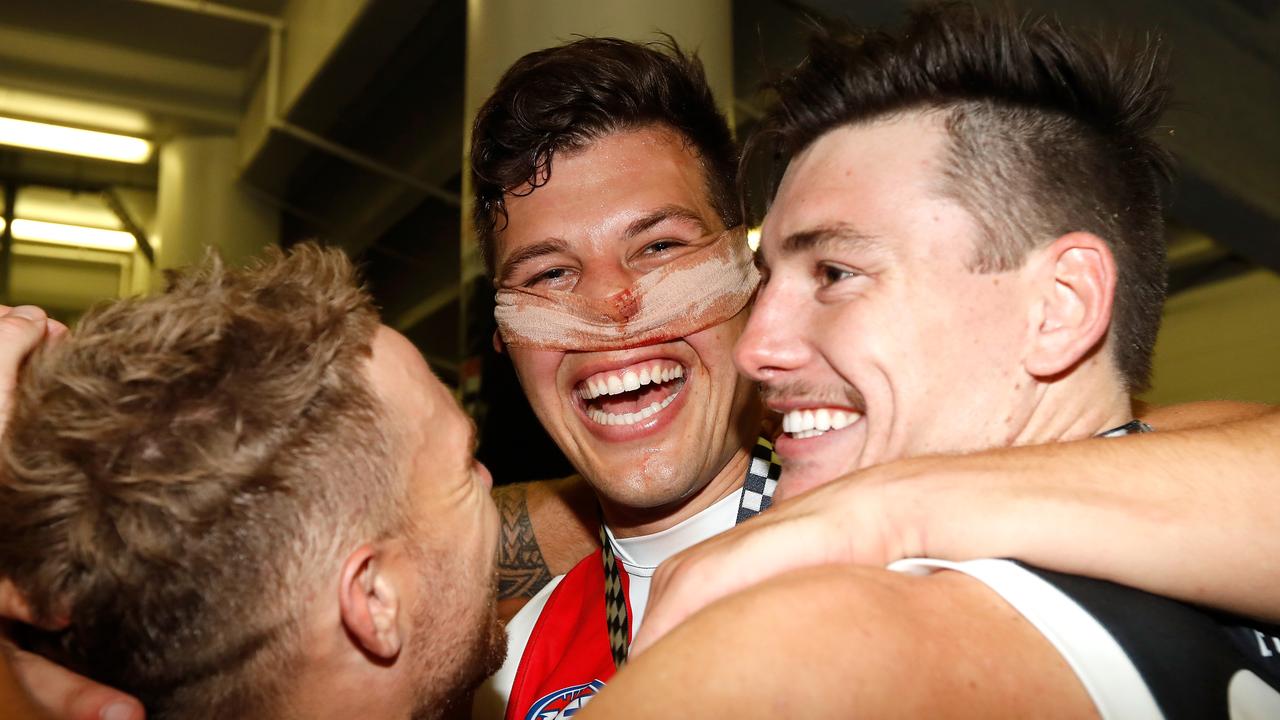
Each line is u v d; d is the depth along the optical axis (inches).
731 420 67.0
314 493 37.0
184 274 40.8
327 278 40.4
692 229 65.0
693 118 66.9
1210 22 197.9
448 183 337.1
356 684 39.0
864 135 39.5
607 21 123.0
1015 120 38.0
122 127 362.9
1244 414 50.8
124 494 34.2
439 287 424.5
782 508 33.1
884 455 38.1
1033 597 28.4
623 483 65.6
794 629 25.7
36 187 408.5
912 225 37.3
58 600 35.0
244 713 37.3
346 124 311.3
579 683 66.0
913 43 39.3
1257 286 319.0
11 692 33.7
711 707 24.4
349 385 38.7
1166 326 345.7
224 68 346.3
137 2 303.1
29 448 35.2
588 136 64.5
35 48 319.0
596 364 65.5
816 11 154.7
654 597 32.6
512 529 83.9
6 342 38.9
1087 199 37.8
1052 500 30.4
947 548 30.3
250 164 351.6
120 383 35.1
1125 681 27.1
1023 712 25.6
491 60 130.3
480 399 125.0
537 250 65.0
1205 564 29.5
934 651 25.9
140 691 36.4
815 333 39.8
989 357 36.9
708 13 125.5
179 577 34.9
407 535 40.1
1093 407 38.0
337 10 257.4
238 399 35.8
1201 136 200.1
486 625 44.4
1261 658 30.8
